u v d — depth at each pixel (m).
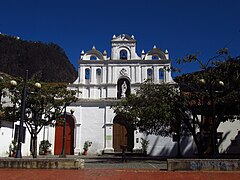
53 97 22.84
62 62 84.44
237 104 21.02
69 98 23.38
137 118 22.67
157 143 31.45
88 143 32.09
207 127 22.98
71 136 32.72
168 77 33.34
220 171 14.18
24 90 17.50
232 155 28.92
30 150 30.06
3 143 25.03
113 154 31.03
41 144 31.30
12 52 77.62
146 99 22.25
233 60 21.53
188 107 21.91
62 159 14.98
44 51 81.75
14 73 73.88
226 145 30.38
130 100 22.77
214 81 20.47
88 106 33.06
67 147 32.47
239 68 21.34
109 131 32.28
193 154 30.67
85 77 34.34
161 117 21.08
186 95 22.11
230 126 30.69
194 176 12.31
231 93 20.47
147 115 21.19
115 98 33.38
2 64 74.19
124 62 34.16
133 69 34.03
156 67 33.84
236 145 30.30
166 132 24.73
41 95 21.86
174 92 22.44
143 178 11.72
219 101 20.70
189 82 22.41
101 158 26.44
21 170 14.31
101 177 11.89
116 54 34.66
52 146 32.34
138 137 31.81
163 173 13.53
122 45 34.78
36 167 14.98
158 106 21.30
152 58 34.38
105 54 34.66
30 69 76.12
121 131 32.69
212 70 21.33
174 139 31.38
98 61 34.41
